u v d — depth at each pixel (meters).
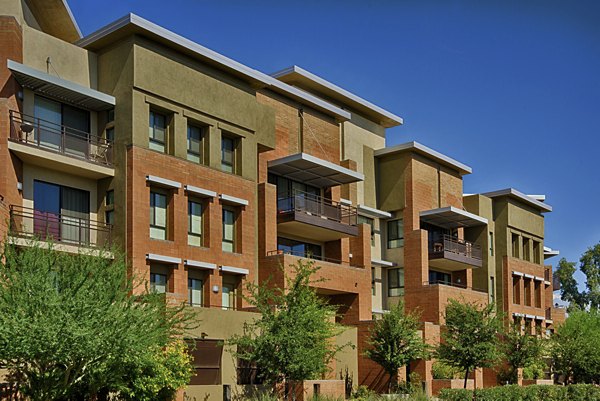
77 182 29.80
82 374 20.22
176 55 32.16
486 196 57.38
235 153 35.03
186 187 31.69
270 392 28.95
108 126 30.66
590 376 45.97
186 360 24.94
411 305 46.81
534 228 61.09
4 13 28.59
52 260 20.39
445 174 51.84
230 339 27.72
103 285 20.52
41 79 27.58
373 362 39.06
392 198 48.66
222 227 33.47
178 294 27.95
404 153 48.62
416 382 39.47
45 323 18.36
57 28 34.12
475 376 43.78
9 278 19.59
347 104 47.31
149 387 23.09
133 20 29.69
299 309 27.83
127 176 29.58
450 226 52.41
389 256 48.59
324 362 28.97
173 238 30.94
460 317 37.72
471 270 53.22
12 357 18.62
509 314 55.41
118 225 29.52
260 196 36.41
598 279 79.81
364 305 40.53
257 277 35.59
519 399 36.53
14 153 26.83
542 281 61.53
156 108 31.23
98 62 31.38
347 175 39.56
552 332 57.50
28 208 26.45
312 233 40.44
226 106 34.28
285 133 39.69
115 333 19.41
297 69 42.69
